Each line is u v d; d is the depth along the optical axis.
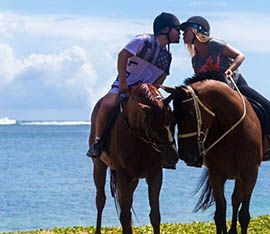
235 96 10.96
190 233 14.55
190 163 10.44
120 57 11.37
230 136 10.84
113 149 11.42
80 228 15.73
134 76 11.63
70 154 73.25
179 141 10.27
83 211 24.89
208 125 10.52
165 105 10.13
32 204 27.12
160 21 11.50
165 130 9.96
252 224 15.59
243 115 10.93
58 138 153.62
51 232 15.27
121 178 11.28
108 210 25.14
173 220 21.84
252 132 11.02
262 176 41.84
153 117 9.98
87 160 60.75
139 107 10.35
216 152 10.89
